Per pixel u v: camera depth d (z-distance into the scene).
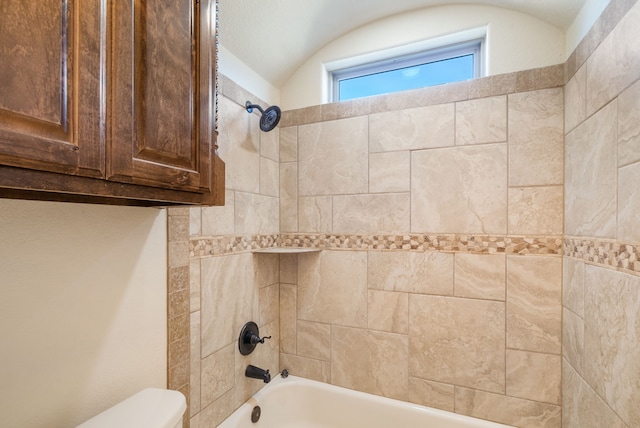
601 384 0.99
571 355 1.21
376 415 1.58
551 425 1.32
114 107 0.54
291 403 1.71
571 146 1.23
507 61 1.41
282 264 1.83
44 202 0.74
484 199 1.42
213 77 0.80
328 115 1.74
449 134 1.49
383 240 1.61
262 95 1.71
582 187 1.13
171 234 1.10
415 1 1.51
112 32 0.53
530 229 1.35
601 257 1.00
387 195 1.60
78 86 0.48
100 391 0.86
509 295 1.38
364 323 1.65
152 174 0.61
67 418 0.78
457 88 1.47
